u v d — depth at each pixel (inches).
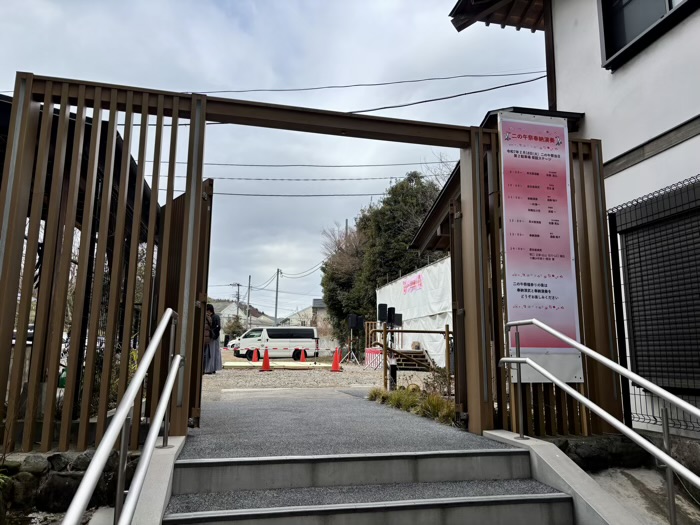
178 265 174.1
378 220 1128.8
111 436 75.5
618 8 237.0
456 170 273.3
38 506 137.4
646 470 178.5
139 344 156.5
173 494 130.9
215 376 586.9
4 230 149.7
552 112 243.9
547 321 187.9
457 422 199.8
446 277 639.1
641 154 216.2
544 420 185.2
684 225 188.1
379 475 144.2
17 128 156.2
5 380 147.3
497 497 132.0
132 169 231.1
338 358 717.9
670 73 204.5
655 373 196.2
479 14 319.9
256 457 140.1
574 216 198.1
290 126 184.2
